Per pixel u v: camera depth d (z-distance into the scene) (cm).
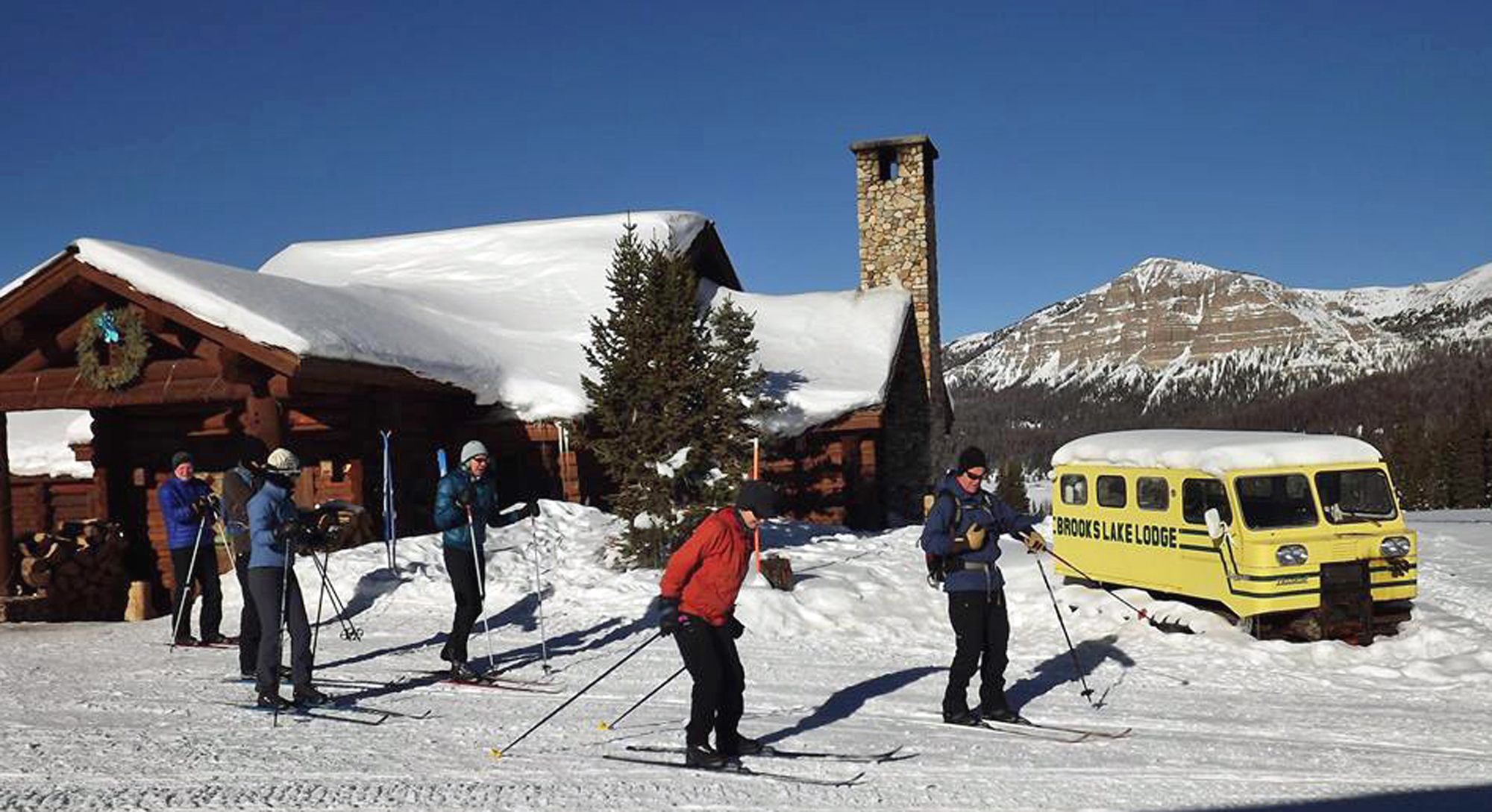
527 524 1719
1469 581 1502
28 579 1645
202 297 1507
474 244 2869
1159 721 775
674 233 2762
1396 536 1039
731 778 612
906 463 3006
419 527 1816
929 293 3114
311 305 1714
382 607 1284
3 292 1570
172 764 634
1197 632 1062
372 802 557
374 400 1739
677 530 1468
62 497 2128
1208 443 1114
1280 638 1061
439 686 880
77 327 1644
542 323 2327
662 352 1499
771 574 1266
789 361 2414
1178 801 575
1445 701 846
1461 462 9119
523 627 1166
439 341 1917
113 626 1298
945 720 758
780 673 949
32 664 995
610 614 1216
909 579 1400
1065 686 897
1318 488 1045
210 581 1106
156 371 1582
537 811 546
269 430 1524
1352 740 727
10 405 1634
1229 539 1041
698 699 630
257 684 817
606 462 1520
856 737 718
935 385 3166
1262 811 556
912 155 3131
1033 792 591
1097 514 1252
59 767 625
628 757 657
